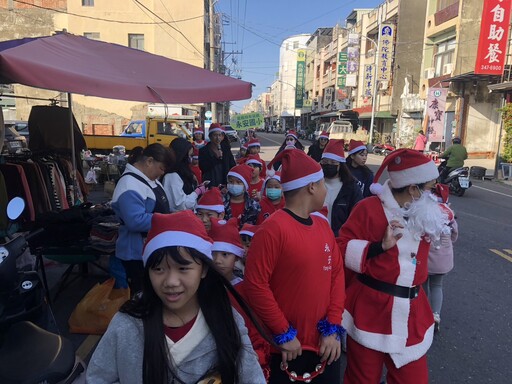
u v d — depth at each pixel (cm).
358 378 239
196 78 498
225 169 689
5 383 190
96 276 506
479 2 2080
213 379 147
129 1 2495
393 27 2984
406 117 2727
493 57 1695
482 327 416
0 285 212
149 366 141
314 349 207
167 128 1546
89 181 1138
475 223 855
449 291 504
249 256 203
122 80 421
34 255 371
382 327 229
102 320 378
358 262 228
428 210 221
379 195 238
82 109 2395
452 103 2248
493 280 542
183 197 416
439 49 2417
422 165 225
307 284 202
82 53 456
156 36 2559
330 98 4744
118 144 1499
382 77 3016
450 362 355
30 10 2369
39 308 236
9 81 374
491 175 1627
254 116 1183
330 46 4978
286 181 207
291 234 198
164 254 144
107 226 416
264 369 211
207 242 153
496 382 329
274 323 196
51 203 561
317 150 880
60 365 200
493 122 2102
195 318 151
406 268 227
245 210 430
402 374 231
